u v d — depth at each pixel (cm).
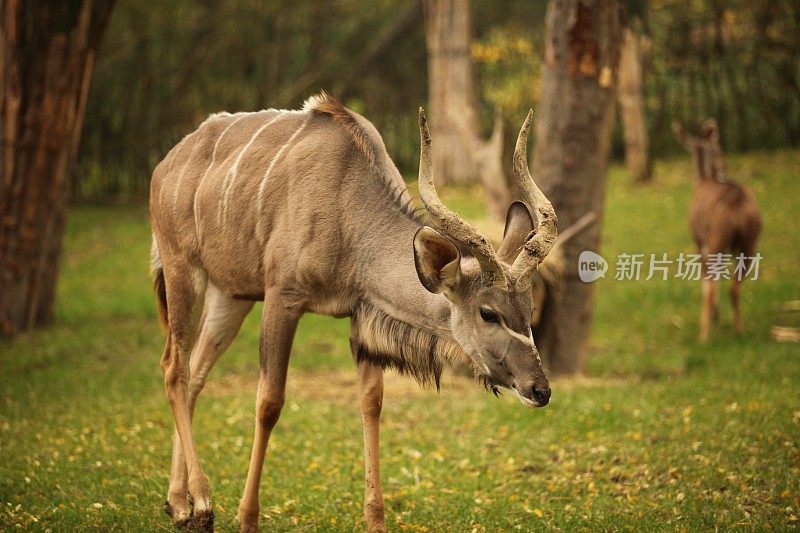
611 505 862
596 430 1098
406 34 3662
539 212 716
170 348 902
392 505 894
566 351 1438
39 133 1556
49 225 1609
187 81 3238
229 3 3247
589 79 1395
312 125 818
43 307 1664
